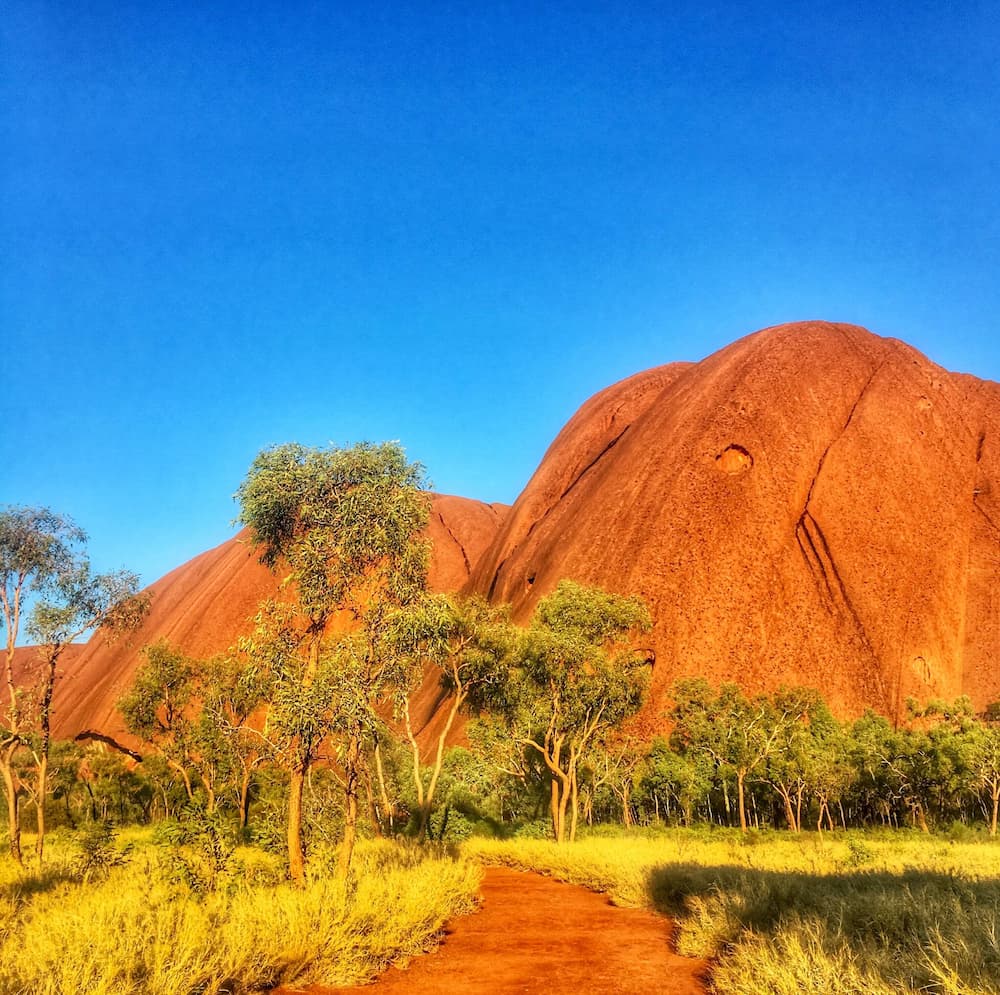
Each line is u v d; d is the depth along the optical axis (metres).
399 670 14.00
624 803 48.97
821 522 97.31
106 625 20.17
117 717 106.62
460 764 37.19
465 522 166.62
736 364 116.31
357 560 13.88
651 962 9.05
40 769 19.00
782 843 29.83
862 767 50.53
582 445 144.25
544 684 27.50
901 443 104.50
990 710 67.94
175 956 7.08
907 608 89.69
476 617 25.48
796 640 86.38
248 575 129.12
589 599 29.33
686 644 85.69
